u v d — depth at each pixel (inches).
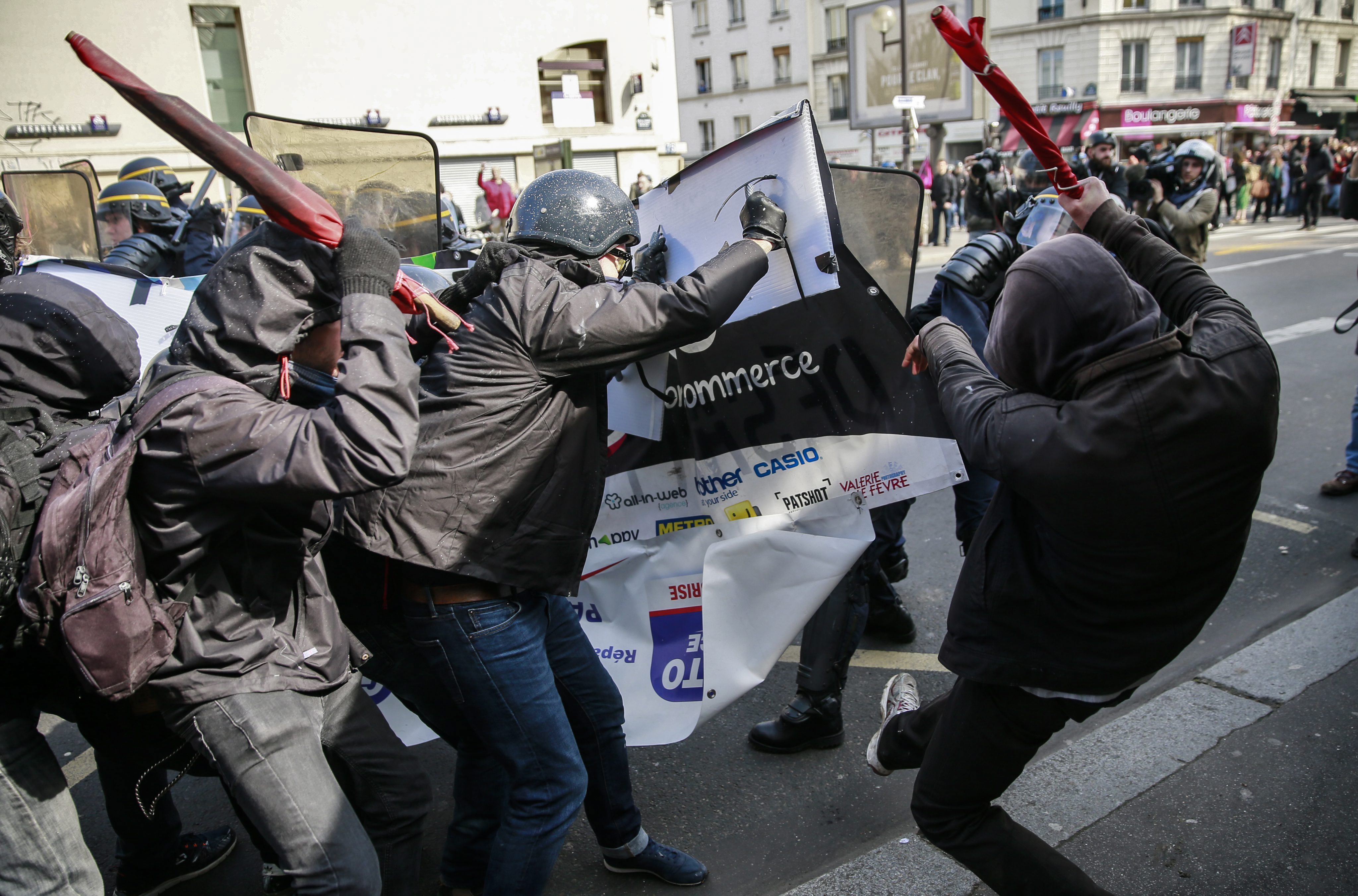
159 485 56.7
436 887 90.0
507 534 69.6
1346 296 368.2
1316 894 80.2
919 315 120.6
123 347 70.6
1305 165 736.3
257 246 60.1
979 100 1175.6
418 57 599.5
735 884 88.1
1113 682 61.9
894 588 145.3
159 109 53.5
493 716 72.2
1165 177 192.4
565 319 67.4
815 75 1417.3
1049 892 68.2
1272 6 1318.9
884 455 87.4
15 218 71.8
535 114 645.3
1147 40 1244.5
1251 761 98.3
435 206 114.1
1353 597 133.1
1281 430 215.3
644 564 97.7
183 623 59.6
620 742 85.5
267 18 551.8
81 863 64.4
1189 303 65.1
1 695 62.5
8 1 483.8
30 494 58.4
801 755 108.0
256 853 97.5
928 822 70.3
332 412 56.9
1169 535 56.6
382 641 79.1
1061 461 56.6
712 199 87.0
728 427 92.1
